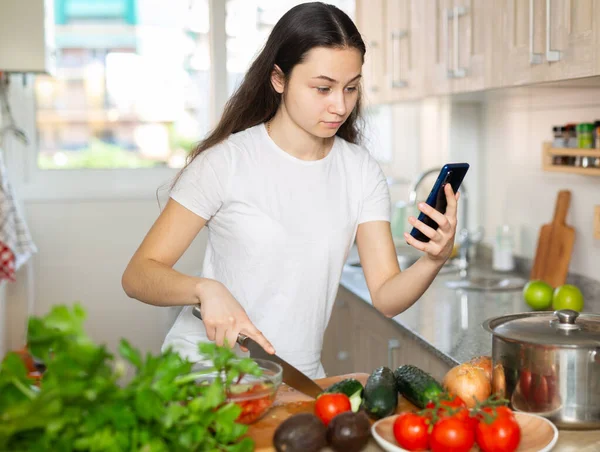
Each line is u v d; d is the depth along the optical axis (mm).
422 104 3742
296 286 1648
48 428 934
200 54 3830
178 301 1460
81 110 3766
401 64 2988
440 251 1432
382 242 1686
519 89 2359
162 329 3627
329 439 1173
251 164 1631
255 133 1664
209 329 1392
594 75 1744
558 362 1290
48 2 3145
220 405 1188
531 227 2902
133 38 3791
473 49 2367
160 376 1058
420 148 3852
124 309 3707
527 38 2037
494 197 3215
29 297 3354
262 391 1268
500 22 2176
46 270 3652
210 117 3852
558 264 2592
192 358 1717
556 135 2537
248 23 3777
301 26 1479
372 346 2637
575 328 1364
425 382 1327
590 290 2492
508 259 3031
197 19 3803
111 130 3795
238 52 3787
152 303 1527
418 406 1331
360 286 2797
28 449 955
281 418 1306
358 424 1168
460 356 1900
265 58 1581
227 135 1679
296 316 1662
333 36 1448
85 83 3764
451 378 1396
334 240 1654
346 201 1674
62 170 3680
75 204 3654
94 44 3760
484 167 3301
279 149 1645
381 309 1623
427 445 1180
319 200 1646
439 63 2611
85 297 3682
